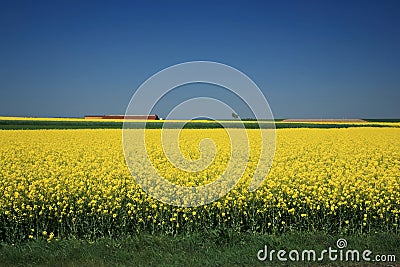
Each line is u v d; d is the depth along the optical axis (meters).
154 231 8.57
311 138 21.58
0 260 7.00
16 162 13.16
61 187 9.88
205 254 7.31
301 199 9.45
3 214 8.52
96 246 7.61
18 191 9.59
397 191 9.91
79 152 15.60
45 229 8.41
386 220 8.70
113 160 13.57
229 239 7.86
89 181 10.39
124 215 8.63
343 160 13.94
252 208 9.02
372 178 10.73
